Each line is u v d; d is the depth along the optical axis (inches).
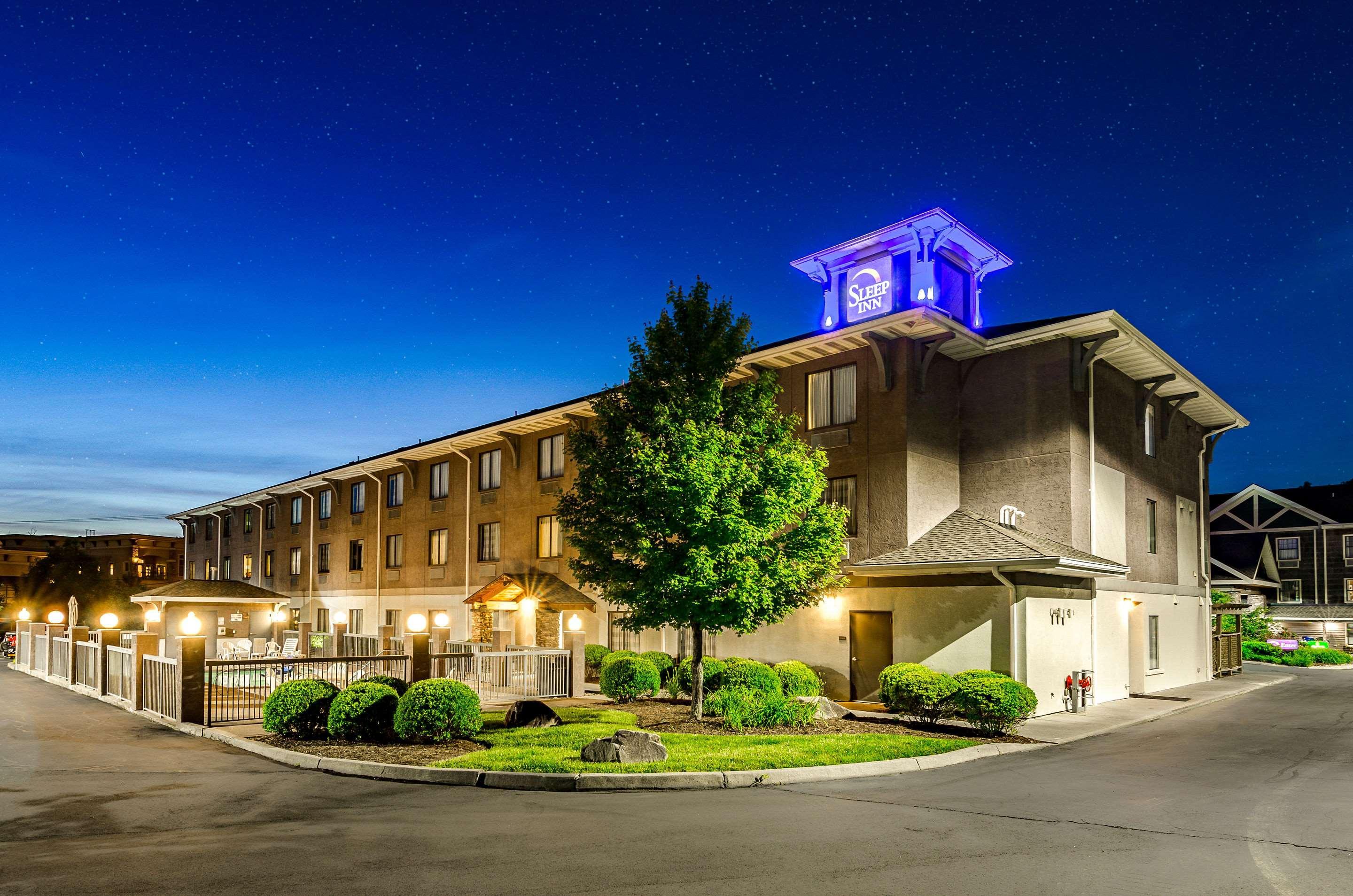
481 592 1149.1
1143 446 973.8
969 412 889.5
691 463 581.9
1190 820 370.9
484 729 599.8
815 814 375.2
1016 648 717.3
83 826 348.5
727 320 649.0
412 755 496.1
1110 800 412.2
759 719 607.5
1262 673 1280.8
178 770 479.2
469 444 1320.1
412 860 297.6
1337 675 1306.6
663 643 1010.1
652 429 628.7
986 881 278.1
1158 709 791.1
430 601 1396.4
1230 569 1876.2
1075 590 812.6
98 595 2471.7
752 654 908.6
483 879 275.7
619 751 461.1
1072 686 770.2
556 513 668.1
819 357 894.4
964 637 747.4
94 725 657.6
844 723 645.3
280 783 441.7
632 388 642.8
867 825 355.9
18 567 4165.8
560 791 427.8
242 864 291.3
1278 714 789.9
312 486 1722.4
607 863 294.8
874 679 813.9
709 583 596.1
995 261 975.6
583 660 845.2
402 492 1496.1
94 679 875.4
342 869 286.0
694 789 433.1
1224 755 558.9
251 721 649.0
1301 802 412.5
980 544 754.2
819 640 853.2
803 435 899.4
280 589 1812.3
